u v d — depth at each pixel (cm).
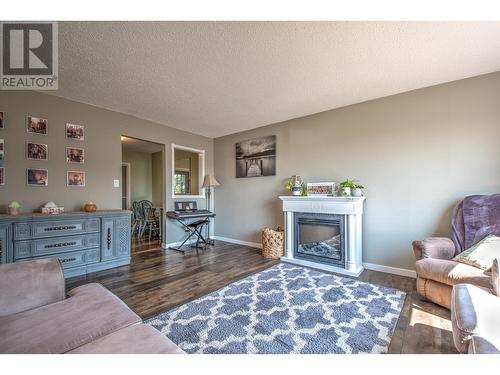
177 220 459
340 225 313
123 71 244
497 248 191
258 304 217
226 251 416
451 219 249
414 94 291
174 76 255
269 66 235
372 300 225
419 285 220
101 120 348
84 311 119
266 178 441
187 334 170
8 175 270
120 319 113
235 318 192
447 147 271
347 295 236
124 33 185
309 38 191
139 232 546
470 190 257
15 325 107
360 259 316
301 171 392
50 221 269
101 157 346
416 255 237
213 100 323
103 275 292
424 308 208
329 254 328
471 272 184
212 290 249
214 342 162
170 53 212
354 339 165
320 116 370
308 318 193
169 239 445
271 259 366
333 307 211
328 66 235
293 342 162
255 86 280
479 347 90
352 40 194
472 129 257
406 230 295
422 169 285
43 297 129
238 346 157
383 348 155
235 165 492
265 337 167
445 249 226
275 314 199
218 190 523
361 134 330
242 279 280
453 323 118
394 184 304
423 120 285
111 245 320
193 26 176
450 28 179
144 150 682
